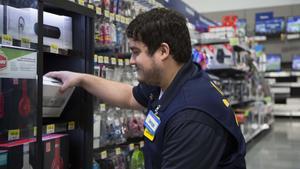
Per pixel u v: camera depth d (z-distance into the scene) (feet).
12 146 4.53
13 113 4.75
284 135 24.62
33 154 4.67
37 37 4.68
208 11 38.11
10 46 4.37
